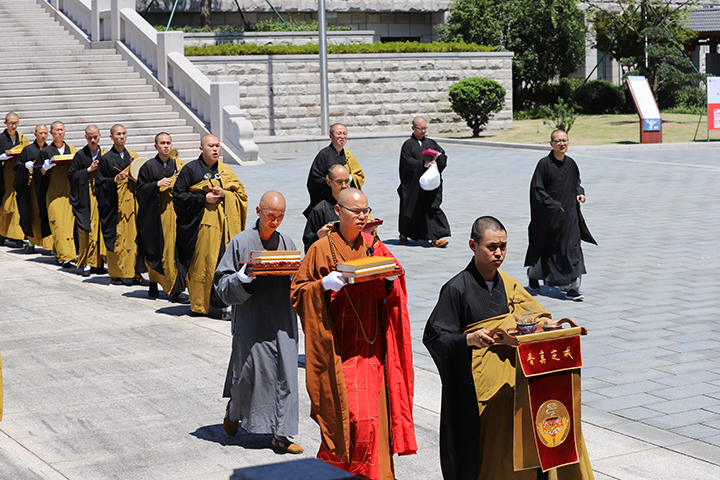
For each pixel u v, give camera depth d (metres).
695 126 33.19
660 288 10.23
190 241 9.20
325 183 9.77
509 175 21.56
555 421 4.04
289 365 5.66
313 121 30.73
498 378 4.18
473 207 16.52
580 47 38.09
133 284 11.33
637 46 39.03
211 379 7.23
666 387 6.82
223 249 9.18
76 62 26.28
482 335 4.07
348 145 28.70
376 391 4.86
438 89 32.44
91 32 28.28
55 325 9.05
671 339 8.14
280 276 5.65
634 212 15.99
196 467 5.40
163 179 9.84
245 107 29.73
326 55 28.17
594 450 5.58
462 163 24.62
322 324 4.75
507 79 33.41
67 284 11.22
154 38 26.34
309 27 33.47
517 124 35.06
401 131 32.12
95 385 7.07
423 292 10.13
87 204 11.58
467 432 4.20
